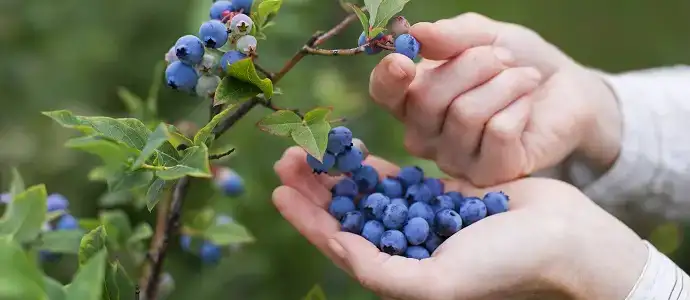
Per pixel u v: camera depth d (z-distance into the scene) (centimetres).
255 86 52
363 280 54
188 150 50
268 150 89
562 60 74
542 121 70
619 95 79
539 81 70
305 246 90
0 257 41
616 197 80
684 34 131
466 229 56
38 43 98
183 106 89
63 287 43
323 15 95
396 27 57
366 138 98
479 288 53
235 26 53
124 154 52
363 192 60
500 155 64
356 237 56
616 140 77
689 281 58
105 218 63
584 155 77
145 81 96
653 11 130
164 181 50
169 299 84
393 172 66
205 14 63
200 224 66
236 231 66
